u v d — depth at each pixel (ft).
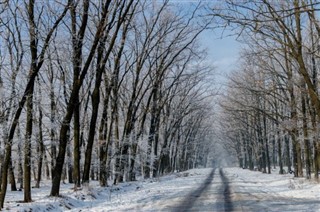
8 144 53.36
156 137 153.48
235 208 50.55
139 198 66.69
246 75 147.13
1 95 67.10
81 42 68.23
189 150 269.23
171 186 96.48
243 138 241.14
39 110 101.55
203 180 124.26
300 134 107.96
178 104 181.27
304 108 90.68
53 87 104.94
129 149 121.80
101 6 79.87
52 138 108.88
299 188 77.36
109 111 124.67
